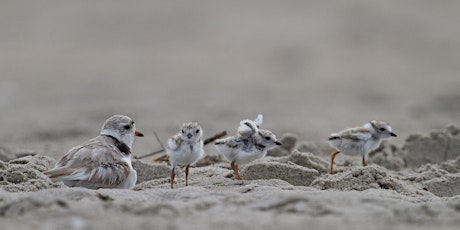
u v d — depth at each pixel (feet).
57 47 95.55
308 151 37.06
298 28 104.06
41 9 110.93
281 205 19.75
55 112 58.39
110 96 68.85
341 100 65.92
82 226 17.49
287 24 105.81
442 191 28.07
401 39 97.60
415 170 33.32
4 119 54.19
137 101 65.16
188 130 27.04
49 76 80.69
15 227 17.47
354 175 26.94
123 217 18.44
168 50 95.25
